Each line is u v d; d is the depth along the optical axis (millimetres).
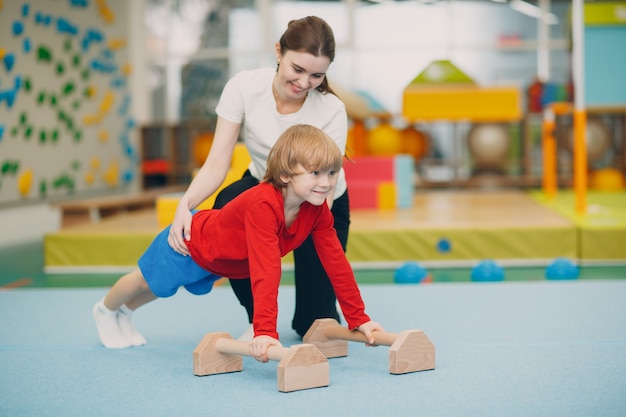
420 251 4508
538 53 9375
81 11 7824
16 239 6621
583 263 4453
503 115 5977
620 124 8922
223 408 1787
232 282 2396
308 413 1734
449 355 2258
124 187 8914
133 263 4586
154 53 9664
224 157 2301
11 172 6379
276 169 1984
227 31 9609
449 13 9398
